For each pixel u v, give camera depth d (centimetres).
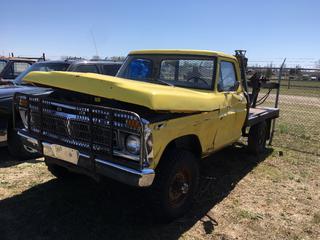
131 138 335
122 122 330
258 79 805
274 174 612
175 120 372
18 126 558
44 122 407
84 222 401
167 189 381
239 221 428
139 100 327
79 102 390
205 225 412
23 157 607
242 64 629
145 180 331
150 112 354
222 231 402
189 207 434
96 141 356
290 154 756
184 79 490
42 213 418
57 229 384
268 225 424
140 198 461
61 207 434
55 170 498
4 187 488
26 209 425
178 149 400
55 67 796
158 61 509
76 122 366
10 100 573
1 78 944
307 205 488
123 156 344
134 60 530
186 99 377
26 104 426
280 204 486
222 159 685
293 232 411
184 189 410
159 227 399
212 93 465
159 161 380
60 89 402
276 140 891
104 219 410
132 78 521
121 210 433
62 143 388
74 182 514
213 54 478
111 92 341
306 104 1744
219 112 471
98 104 383
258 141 710
